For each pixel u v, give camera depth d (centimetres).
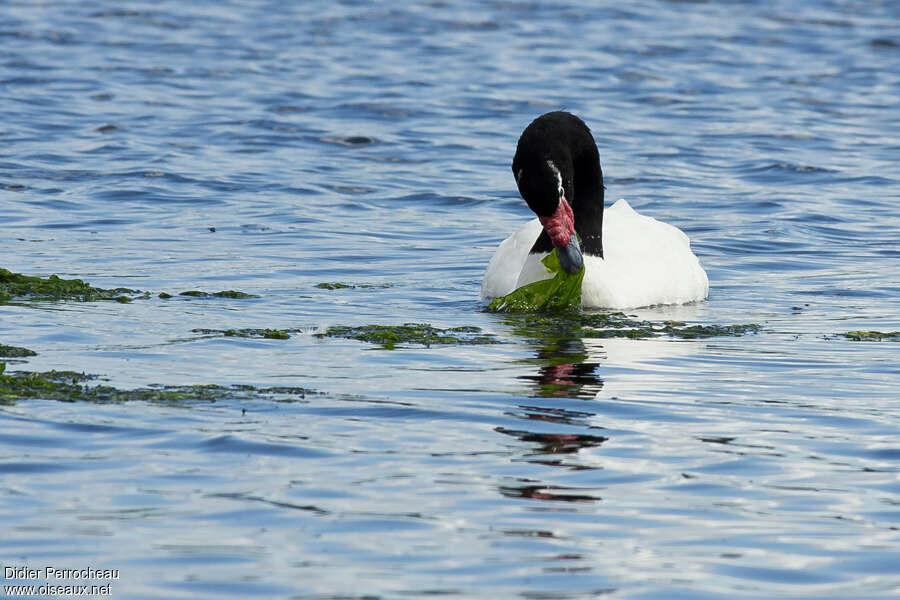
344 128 2847
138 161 2464
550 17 4525
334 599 683
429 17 4472
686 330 1372
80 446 912
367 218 2100
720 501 836
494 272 1551
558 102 3175
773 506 828
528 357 1227
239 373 1128
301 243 1894
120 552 737
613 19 4497
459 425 988
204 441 928
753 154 2659
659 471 891
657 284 1537
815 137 2833
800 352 1270
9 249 1789
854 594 704
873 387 1128
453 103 3134
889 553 757
